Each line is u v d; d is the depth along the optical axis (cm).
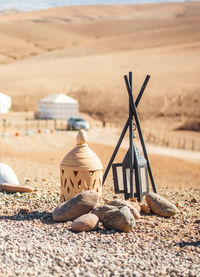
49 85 6775
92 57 9669
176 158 2502
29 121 4384
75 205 659
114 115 5428
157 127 4831
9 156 2189
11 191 901
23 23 16475
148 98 5653
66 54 10825
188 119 4969
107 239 577
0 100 5019
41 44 13075
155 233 627
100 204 743
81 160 733
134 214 687
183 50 9219
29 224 643
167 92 5816
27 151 2436
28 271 443
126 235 605
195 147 3350
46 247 521
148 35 12494
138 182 812
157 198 739
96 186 745
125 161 827
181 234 628
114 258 497
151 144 3297
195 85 5984
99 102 5831
